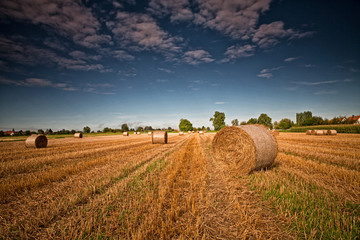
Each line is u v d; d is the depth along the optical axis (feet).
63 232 10.35
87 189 16.43
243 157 24.00
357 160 28.19
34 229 10.93
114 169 24.75
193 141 76.28
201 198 14.70
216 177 21.45
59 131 240.32
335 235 9.73
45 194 16.08
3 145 63.36
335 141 60.85
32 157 35.73
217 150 29.50
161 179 20.04
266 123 252.01
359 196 14.47
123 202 14.30
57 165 27.76
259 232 10.46
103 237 10.08
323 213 11.48
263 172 22.85
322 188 16.28
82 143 70.13
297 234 10.25
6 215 12.39
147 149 47.16
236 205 13.23
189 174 22.38
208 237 10.04
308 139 70.85
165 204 13.80
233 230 10.76
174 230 10.52
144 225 10.77
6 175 22.44
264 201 14.16
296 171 22.27
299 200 13.65
